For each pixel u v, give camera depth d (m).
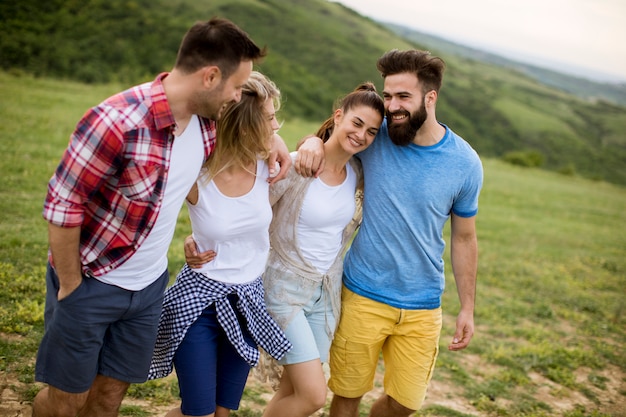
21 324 4.25
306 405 2.93
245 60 2.34
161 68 35.78
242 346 2.78
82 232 2.43
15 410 3.30
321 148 3.00
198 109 2.38
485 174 25.08
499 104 90.38
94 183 2.27
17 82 21.69
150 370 2.85
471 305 3.38
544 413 4.84
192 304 2.73
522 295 8.47
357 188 3.30
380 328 3.21
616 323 8.02
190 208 2.77
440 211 3.15
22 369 3.69
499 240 12.27
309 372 2.93
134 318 2.62
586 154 80.31
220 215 2.71
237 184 2.74
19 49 29.92
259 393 4.22
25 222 6.80
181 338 2.72
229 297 2.82
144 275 2.56
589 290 9.58
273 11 73.12
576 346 6.66
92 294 2.46
